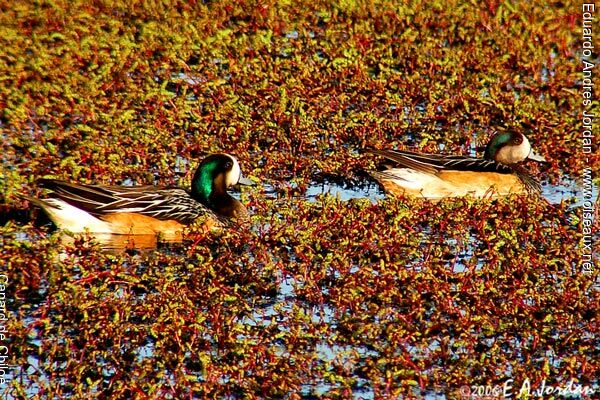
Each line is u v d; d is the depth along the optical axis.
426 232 15.77
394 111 19.72
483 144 19.17
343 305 13.31
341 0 23.02
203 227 15.30
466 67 21.45
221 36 21.11
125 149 17.31
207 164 16.22
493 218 16.16
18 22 21.19
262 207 16.06
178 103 18.88
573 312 13.39
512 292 13.68
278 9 22.70
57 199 15.24
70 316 12.79
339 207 15.76
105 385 11.62
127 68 20.06
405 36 22.00
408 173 17.36
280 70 20.42
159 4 22.48
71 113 18.48
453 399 11.59
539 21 23.47
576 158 18.25
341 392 11.57
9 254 13.87
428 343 12.64
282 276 14.09
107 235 15.47
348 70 20.52
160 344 12.23
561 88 20.97
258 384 11.63
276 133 18.19
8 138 17.47
